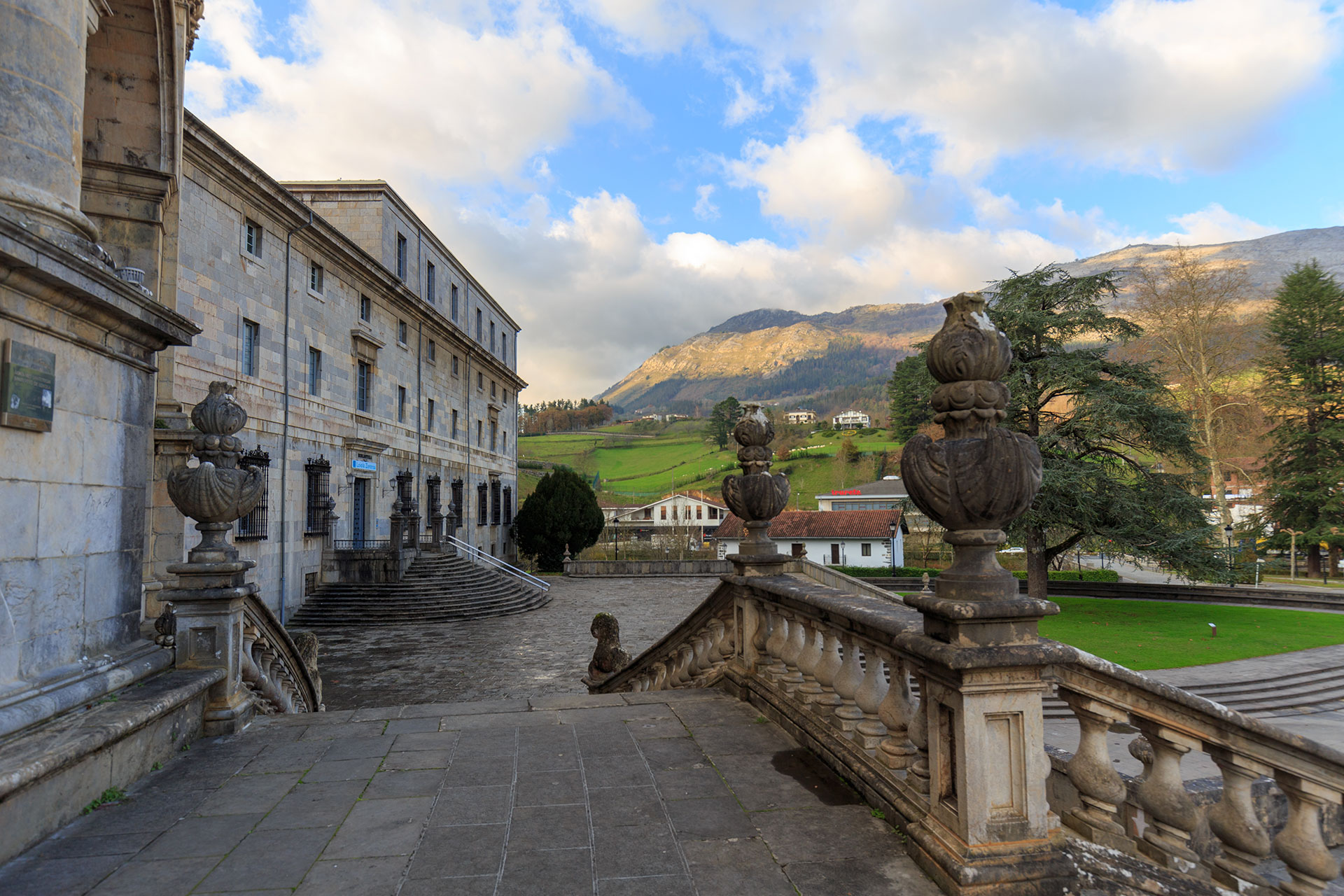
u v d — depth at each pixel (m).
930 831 2.89
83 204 8.25
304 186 30.97
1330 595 29.69
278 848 3.17
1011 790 2.74
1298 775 2.76
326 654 19.27
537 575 43.78
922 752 3.17
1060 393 29.20
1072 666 3.22
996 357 2.82
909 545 53.88
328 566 25.25
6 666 3.42
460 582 27.73
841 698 4.21
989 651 2.67
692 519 81.50
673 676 7.62
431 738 4.84
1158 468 29.41
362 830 3.36
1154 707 3.10
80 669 3.97
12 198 3.78
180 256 17.58
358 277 27.44
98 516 4.25
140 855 3.11
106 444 4.30
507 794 3.79
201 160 18.20
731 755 4.38
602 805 3.61
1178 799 3.12
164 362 12.57
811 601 4.40
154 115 8.47
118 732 3.71
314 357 24.67
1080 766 3.28
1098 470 26.25
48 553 3.74
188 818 3.52
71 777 3.49
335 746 4.70
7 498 3.41
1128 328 28.41
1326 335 47.12
